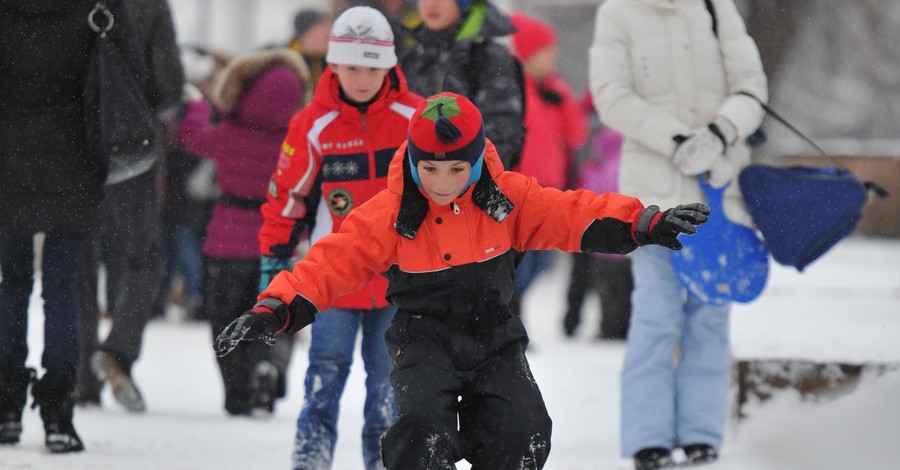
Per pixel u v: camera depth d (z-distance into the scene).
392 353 13.41
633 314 19.03
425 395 12.79
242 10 92.50
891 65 84.06
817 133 84.19
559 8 78.31
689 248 18.48
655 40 18.98
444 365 13.02
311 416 16.47
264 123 23.92
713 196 18.66
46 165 18.77
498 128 18.02
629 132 18.77
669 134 18.48
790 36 49.38
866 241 63.06
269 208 16.97
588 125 35.56
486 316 13.20
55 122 18.81
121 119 18.92
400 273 13.25
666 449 18.36
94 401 24.30
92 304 23.75
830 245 18.86
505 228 13.20
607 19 19.25
